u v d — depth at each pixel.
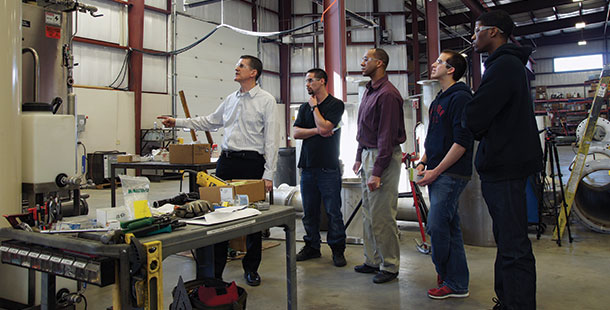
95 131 7.78
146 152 8.62
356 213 3.47
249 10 11.71
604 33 18.33
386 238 2.44
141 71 8.69
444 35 17.36
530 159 1.62
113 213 1.26
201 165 2.98
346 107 4.58
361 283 2.46
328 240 2.85
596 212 3.88
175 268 2.83
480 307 2.06
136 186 1.32
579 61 19.50
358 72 12.47
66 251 1.14
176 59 9.55
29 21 2.25
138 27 8.59
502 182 1.66
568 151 12.41
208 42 10.41
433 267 2.75
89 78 8.08
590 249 3.12
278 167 6.47
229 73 11.04
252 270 2.45
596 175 4.49
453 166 2.04
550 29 16.30
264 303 2.15
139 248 1.03
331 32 5.97
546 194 4.15
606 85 3.40
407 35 16.95
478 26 1.79
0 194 1.84
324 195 2.83
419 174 2.18
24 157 1.94
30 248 1.21
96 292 2.32
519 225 1.64
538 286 2.35
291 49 12.86
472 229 3.28
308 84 2.77
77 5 2.43
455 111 2.01
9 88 1.86
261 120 2.56
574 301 2.12
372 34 12.42
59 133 2.02
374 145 2.40
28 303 1.86
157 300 1.07
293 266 1.62
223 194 1.61
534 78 20.27
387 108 2.27
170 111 9.44
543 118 5.68
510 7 13.49
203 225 1.28
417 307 2.08
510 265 1.65
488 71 1.65
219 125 2.83
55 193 2.02
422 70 19.80
